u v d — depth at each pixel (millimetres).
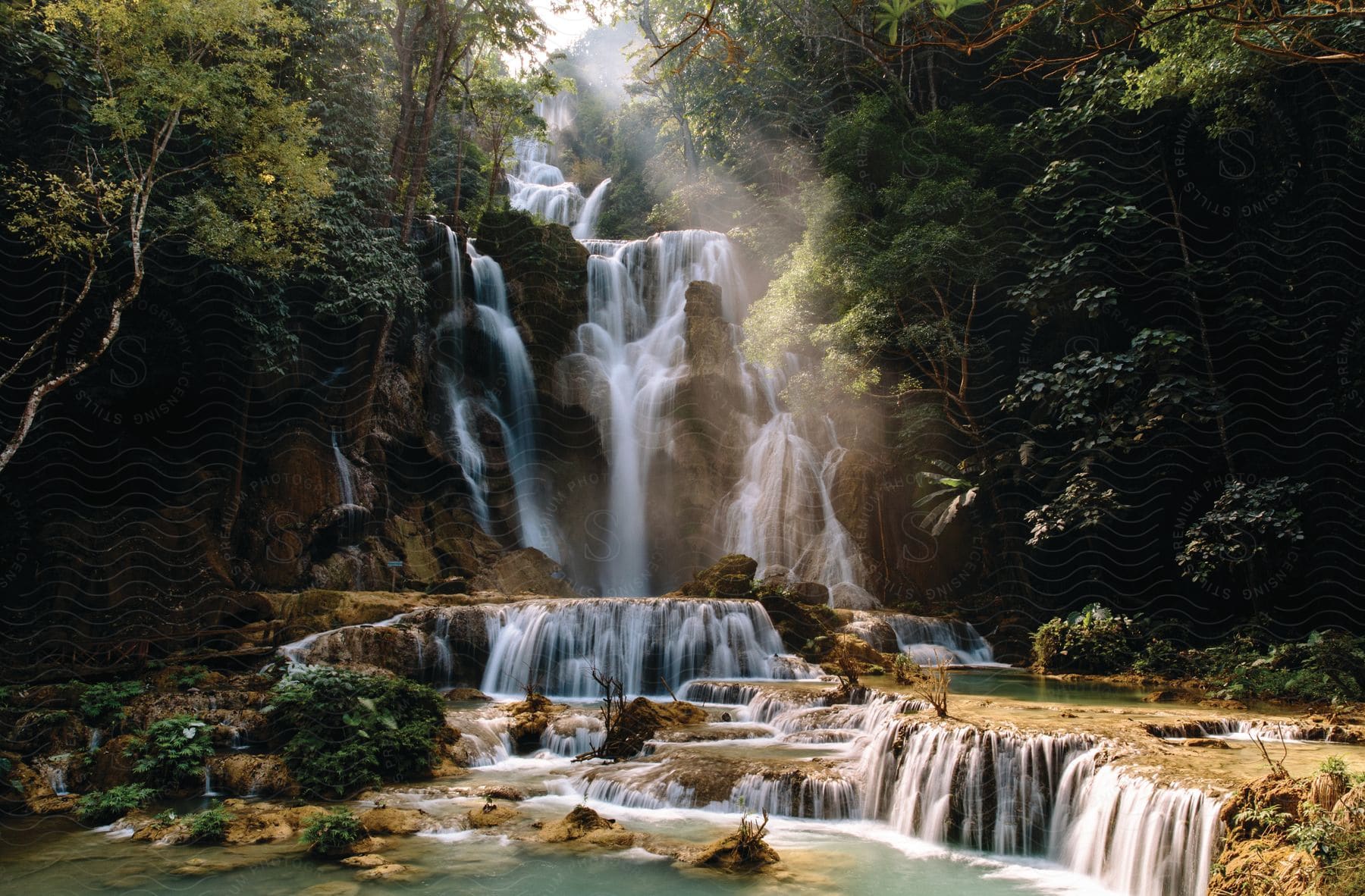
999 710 9742
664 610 14477
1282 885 4965
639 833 7852
